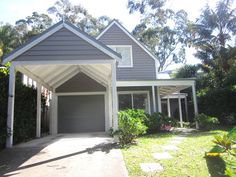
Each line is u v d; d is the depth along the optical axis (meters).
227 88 15.05
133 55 15.94
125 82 13.22
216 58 23.64
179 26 30.53
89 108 14.61
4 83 7.98
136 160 5.91
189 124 16.88
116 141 8.23
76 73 14.65
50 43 8.45
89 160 6.05
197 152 6.59
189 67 24.44
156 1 29.59
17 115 8.82
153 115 12.34
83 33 8.59
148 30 29.72
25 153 6.95
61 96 14.59
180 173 4.89
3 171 5.26
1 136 7.51
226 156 5.87
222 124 14.88
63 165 5.67
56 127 14.05
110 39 15.99
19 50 8.23
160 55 32.06
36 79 10.72
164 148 7.29
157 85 13.53
